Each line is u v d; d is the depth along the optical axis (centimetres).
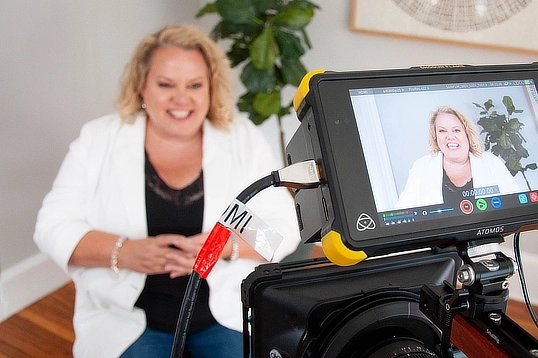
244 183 156
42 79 206
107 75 237
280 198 157
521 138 68
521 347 51
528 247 221
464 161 64
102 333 146
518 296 226
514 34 200
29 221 214
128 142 154
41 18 200
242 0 211
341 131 61
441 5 206
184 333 65
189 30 152
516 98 69
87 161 154
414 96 65
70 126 224
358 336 66
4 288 207
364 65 237
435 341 71
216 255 64
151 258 142
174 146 156
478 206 63
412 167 62
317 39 243
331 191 59
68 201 151
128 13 239
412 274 74
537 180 67
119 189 151
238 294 153
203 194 154
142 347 144
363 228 58
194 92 149
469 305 57
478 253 67
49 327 206
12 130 198
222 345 147
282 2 225
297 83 221
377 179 60
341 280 72
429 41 216
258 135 165
